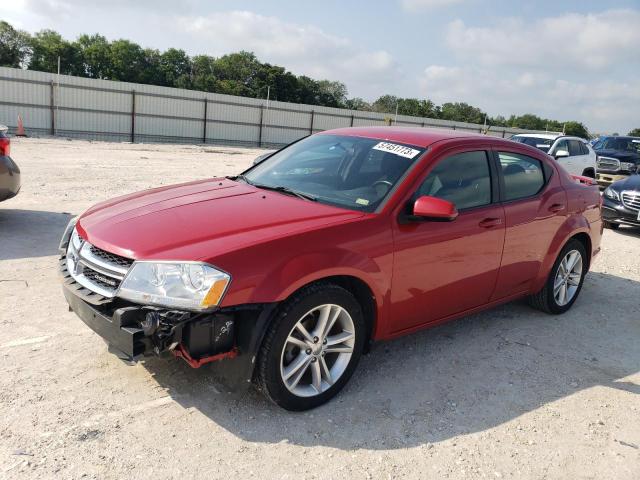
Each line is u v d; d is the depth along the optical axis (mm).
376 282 3424
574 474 2941
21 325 4078
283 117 39094
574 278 5402
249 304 2928
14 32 68375
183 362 3709
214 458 2805
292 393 3201
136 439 2893
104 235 3232
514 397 3689
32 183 10633
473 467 2928
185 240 3045
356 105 90312
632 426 3449
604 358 4434
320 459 2877
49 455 2701
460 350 4340
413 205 3631
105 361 3646
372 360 4043
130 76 75562
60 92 30375
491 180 4305
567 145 14297
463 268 4004
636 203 9875
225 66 84500
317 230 3217
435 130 4594
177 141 34938
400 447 3041
